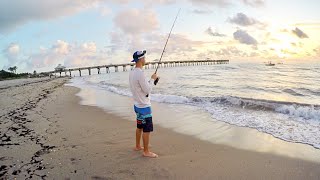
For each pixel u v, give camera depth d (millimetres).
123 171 4156
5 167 4297
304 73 30453
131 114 9008
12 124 7461
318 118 7410
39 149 5195
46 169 4227
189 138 6027
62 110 10148
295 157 4691
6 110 10047
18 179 3852
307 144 5359
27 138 5988
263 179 3873
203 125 7215
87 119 8258
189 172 4129
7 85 30766
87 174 4039
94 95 15648
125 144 5512
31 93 17750
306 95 13125
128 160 4617
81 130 6750
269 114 8250
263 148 5227
